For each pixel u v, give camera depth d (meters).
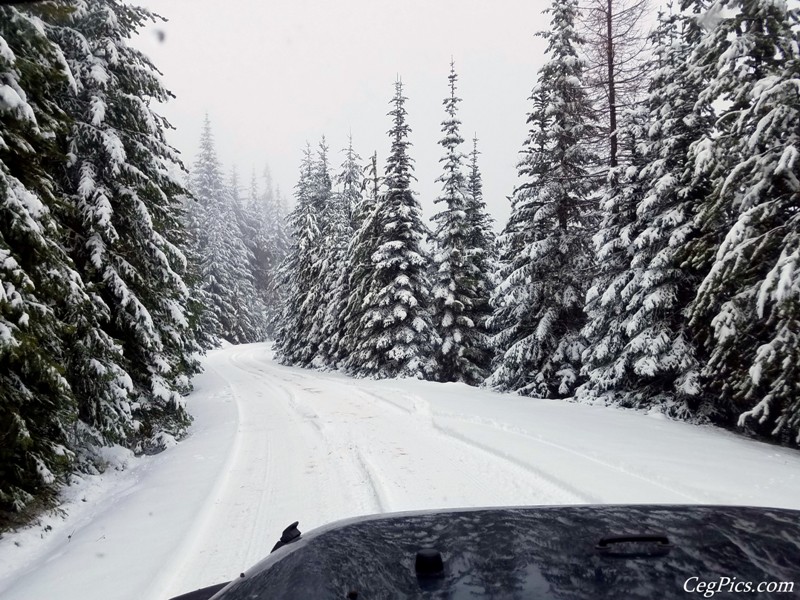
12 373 5.41
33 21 5.53
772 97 7.83
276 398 15.73
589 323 14.20
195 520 5.10
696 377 10.91
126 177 8.84
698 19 9.37
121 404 7.91
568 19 15.56
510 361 16.69
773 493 5.08
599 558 1.42
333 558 1.51
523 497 5.54
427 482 6.21
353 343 26.06
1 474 5.16
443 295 22.34
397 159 24.55
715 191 9.27
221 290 49.62
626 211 13.62
